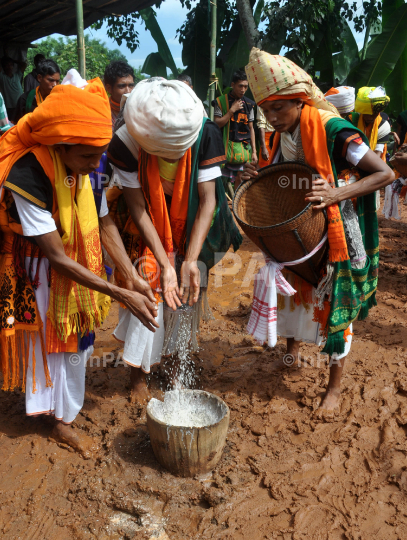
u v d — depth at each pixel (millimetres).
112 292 2408
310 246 2666
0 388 3373
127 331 3016
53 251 2354
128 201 2748
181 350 3230
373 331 4012
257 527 2281
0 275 2604
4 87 8680
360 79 10156
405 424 2867
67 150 2270
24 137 2252
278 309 3238
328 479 2527
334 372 3045
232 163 7203
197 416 2727
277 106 2688
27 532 2307
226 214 2881
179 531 2291
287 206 2902
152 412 2605
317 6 8633
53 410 2816
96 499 2469
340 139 2654
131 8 8344
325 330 2930
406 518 2289
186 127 2328
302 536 2211
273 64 2619
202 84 10484
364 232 2992
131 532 2295
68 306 2547
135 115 2338
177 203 2723
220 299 4758
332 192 2584
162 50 10727
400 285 4977
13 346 2652
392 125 10969
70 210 2389
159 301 2982
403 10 9602
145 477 2564
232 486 2504
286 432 2891
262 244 2701
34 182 2285
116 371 3586
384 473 2562
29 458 2758
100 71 20531
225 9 10297
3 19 8562
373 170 2654
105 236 2711
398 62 10414
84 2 7863
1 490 2539
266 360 3662
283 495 2432
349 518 2291
